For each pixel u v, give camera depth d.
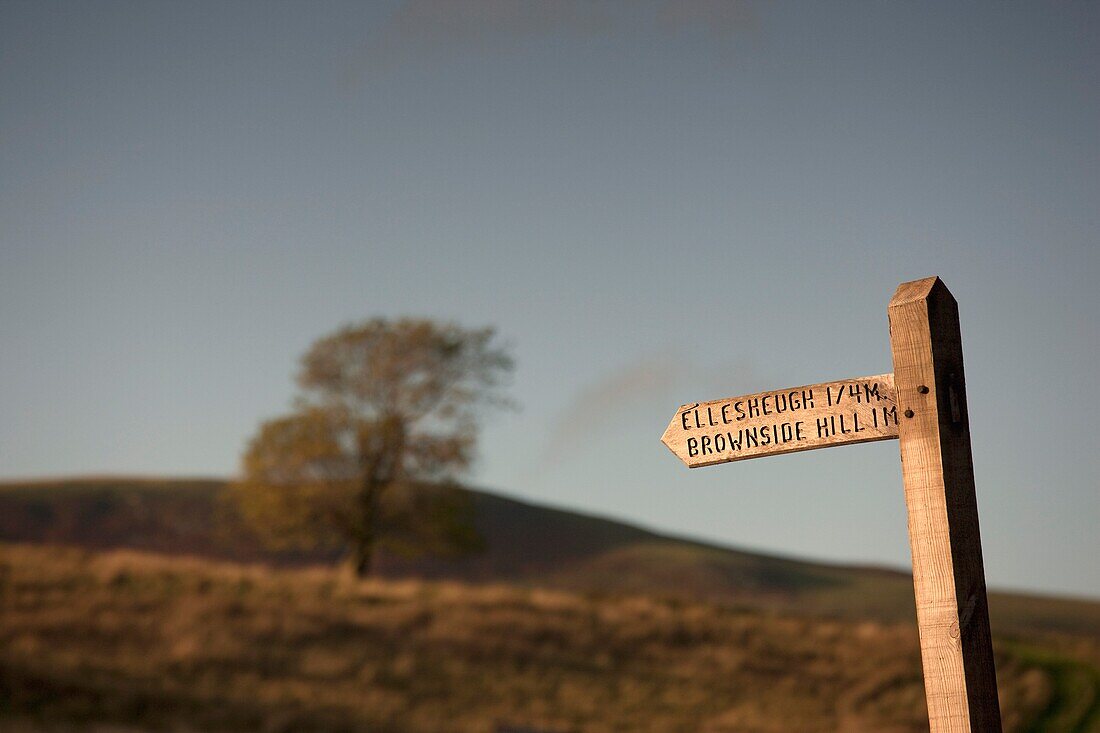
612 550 96.50
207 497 95.38
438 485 46.62
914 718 28.09
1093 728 26.66
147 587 32.31
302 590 34.47
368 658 29.12
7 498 91.56
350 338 46.72
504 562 88.56
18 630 26.62
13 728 18.88
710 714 28.03
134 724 20.58
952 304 5.68
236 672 26.20
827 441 5.85
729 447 6.23
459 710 26.33
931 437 5.44
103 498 93.31
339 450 45.12
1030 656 33.56
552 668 30.50
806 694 30.05
